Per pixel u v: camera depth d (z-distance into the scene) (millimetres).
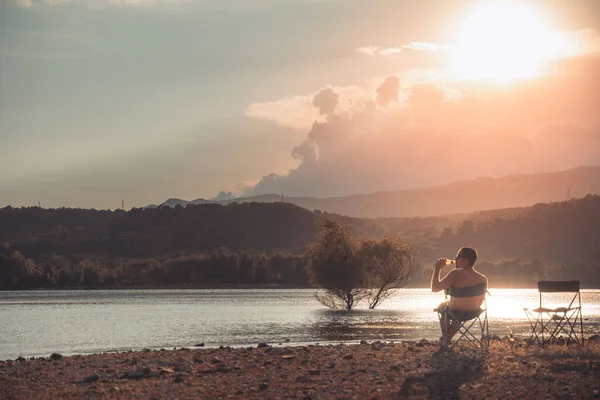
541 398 11656
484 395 12008
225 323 51000
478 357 16016
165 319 58094
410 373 14422
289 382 14344
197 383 14602
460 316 16922
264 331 41531
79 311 77000
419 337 34594
